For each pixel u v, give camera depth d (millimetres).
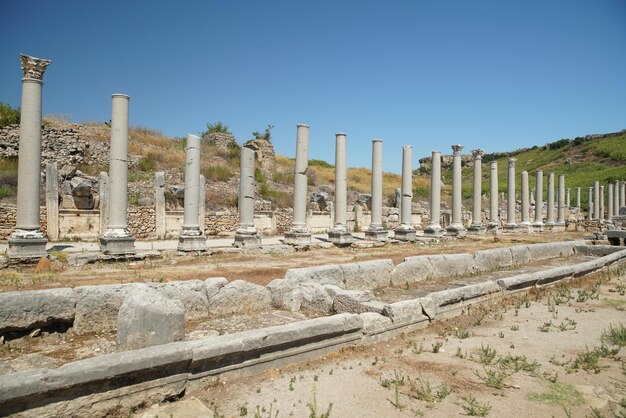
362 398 4953
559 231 39719
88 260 13742
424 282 11828
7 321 6102
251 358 5523
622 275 14000
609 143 89188
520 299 10484
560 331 7797
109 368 4324
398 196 40094
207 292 7957
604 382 5477
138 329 5465
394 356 6398
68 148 29375
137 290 5945
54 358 5766
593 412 4648
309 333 6066
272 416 4477
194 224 16750
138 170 30844
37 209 13383
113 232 14664
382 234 23656
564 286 12047
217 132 44312
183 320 5730
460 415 4594
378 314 7340
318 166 57688
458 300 9055
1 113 29578
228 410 4617
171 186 26562
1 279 10562
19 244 12867
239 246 18438
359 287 10461
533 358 6367
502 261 15211
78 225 20875
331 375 5605
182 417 4379
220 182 32125
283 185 38000
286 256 17328
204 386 5109
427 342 7145
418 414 4582
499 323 8359
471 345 6953
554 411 4707
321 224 30828
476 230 30922
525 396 5059
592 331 7789
